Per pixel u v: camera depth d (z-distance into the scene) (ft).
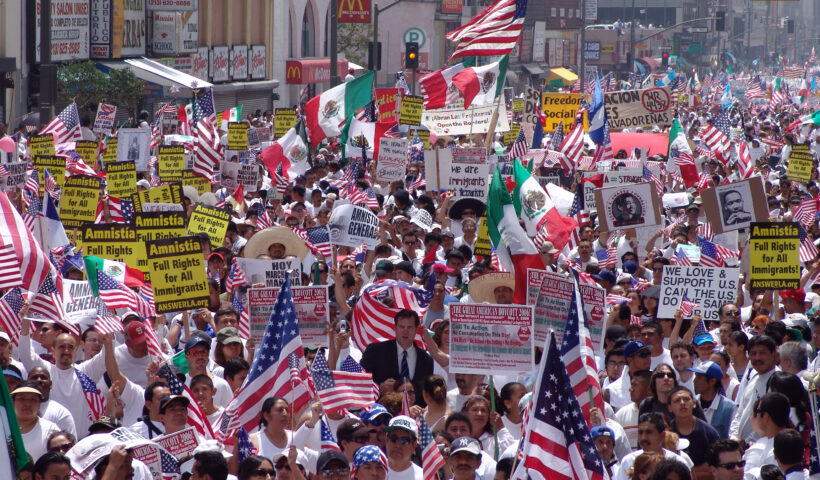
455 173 88.58
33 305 48.21
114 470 35.01
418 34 360.28
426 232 80.07
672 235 76.54
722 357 50.06
